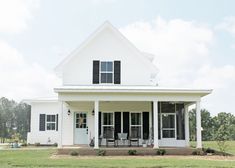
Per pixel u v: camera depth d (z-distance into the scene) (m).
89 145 23.83
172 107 24.27
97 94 21.55
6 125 96.00
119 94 21.61
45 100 29.45
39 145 29.25
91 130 24.91
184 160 17.09
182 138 23.95
